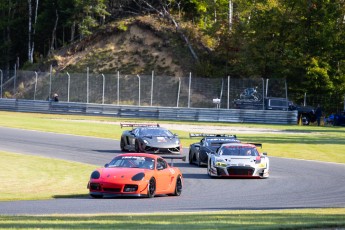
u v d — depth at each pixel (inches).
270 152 4288.9
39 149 4175.7
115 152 4106.8
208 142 3604.8
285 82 7662.4
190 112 7342.5
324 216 1616.6
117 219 1531.7
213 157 3090.6
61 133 5315.0
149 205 2073.1
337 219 1526.8
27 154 3885.3
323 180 3009.4
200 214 1707.7
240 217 1583.4
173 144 3882.9
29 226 1354.6
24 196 2418.8
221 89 7849.4
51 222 1444.4
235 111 7288.4
